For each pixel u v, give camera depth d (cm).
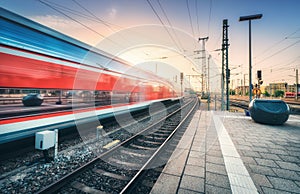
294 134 537
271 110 690
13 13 346
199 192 233
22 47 359
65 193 250
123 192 233
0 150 335
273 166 308
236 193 228
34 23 392
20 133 355
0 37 319
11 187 262
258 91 1140
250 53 1126
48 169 324
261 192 231
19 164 342
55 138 364
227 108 1221
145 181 277
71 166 341
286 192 231
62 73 459
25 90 364
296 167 303
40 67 398
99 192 251
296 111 1159
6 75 326
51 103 437
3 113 338
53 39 438
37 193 228
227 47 1213
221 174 282
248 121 779
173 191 237
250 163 322
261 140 473
